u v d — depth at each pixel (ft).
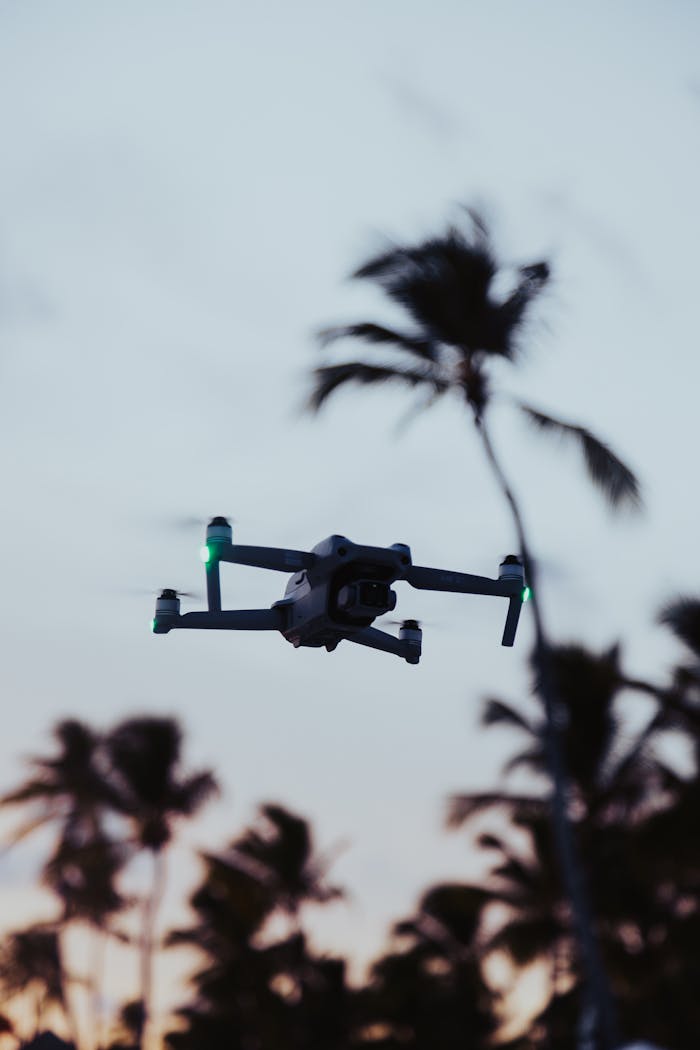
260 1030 167.53
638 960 116.16
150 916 144.97
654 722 92.79
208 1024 171.12
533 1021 140.56
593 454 76.95
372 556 14.58
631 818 99.76
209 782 144.97
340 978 168.35
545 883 113.50
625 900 111.65
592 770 99.76
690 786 94.07
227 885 150.51
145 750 143.64
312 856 160.35
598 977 78.64
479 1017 172.45
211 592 14.88
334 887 160.86
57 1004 164.96
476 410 80.38
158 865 145.28
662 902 115.55
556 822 81.46
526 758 101.14
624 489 75.82
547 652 81.35
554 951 116.67
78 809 149.18
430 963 172.96
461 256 79.15
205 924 170.09
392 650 15.49
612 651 99.66
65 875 154.40
